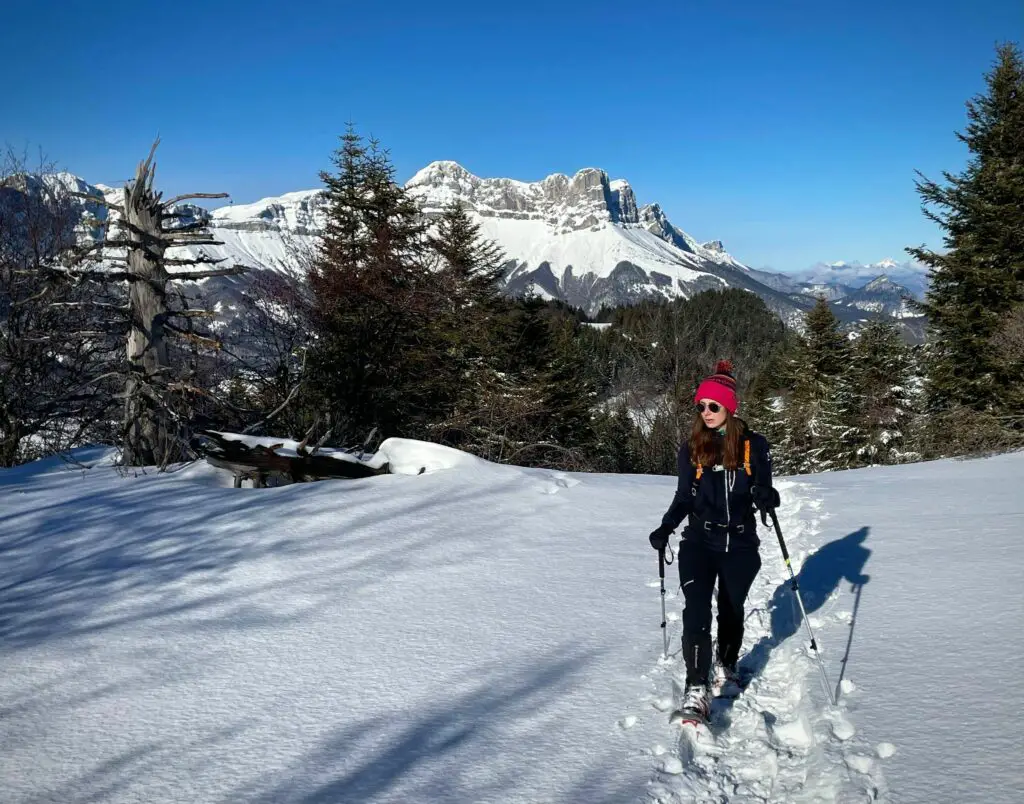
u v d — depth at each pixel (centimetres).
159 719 355
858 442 3384
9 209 1455
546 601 528
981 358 2289
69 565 599
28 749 327
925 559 574
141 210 1146
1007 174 2289
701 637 349
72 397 1426
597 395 3225
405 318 2177
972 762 271
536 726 341
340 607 514
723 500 382
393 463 970
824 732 312
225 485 939
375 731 340
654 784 288
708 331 3156
